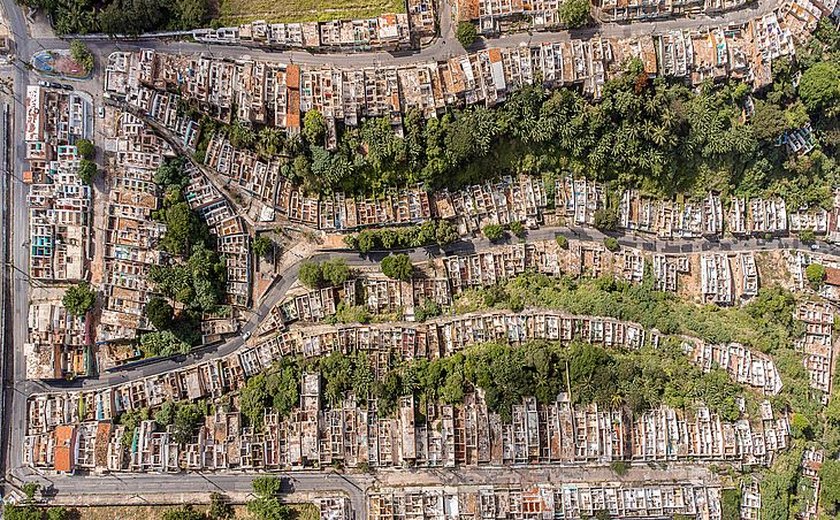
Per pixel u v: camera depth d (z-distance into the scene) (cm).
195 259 11475
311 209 11775
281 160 11500
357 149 11338
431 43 11206
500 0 10962
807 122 11419
